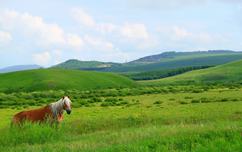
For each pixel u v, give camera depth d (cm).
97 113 4025
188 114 3275
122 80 18150
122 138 1559
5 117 4119
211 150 1138
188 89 9119
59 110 2216
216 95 6062
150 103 5206
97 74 18212
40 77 16462
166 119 2916
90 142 1560
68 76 17050
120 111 4125
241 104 4084
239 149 1127
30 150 1482
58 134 1886
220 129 1440
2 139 1789
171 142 1292
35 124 1916
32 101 7131
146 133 1616
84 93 9669
